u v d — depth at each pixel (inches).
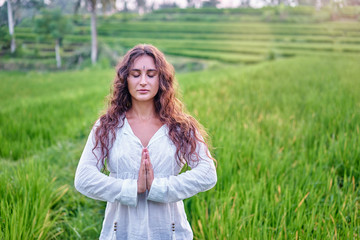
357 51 1240.8
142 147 74.4
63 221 136.2
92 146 75.7
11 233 106.5
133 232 73.7
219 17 1653.5
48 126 277.3
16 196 136.1
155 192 70.1
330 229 115.1
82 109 353.1
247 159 177.3
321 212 128.2
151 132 77.1
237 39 1587.1
